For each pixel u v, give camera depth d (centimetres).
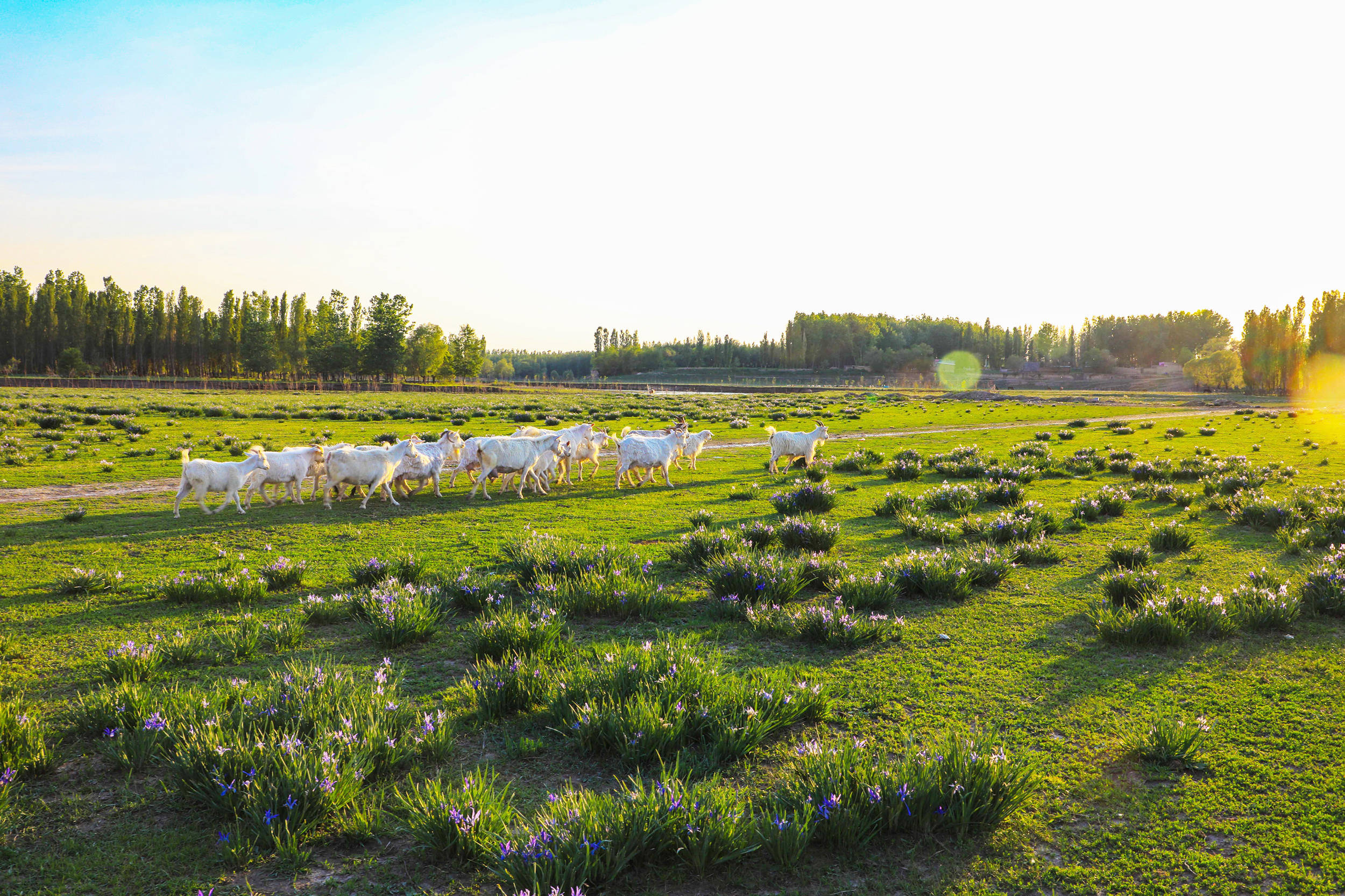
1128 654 739
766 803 470
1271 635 789
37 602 903
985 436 3619
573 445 2109
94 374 11050
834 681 672
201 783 463
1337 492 1697
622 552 1111
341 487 1877
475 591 898
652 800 427
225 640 750
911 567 971
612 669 630
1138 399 8600
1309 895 392
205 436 3070
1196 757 527
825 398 8262
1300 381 10394
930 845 436
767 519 1501
